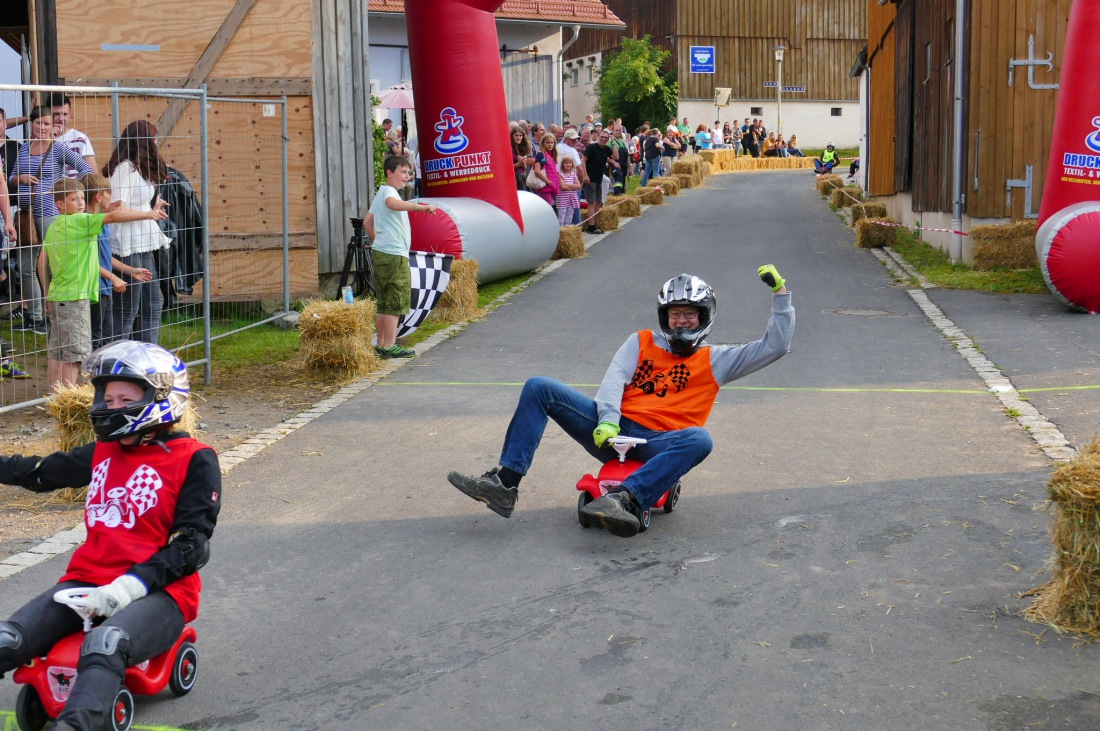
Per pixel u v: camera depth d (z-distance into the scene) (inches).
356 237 493.4
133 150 355.9
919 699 151.6
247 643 174.7
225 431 311.6
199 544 143.0
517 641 173.5
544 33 1326.3
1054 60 598.2
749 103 2220.7
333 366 379.6
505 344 445.1
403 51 1179.9
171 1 482.6
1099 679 155.8
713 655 166.7
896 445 283.1
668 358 226.7
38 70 491.8
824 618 179.2
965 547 208.4
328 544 220.1
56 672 135.6
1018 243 588.1
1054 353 394.6
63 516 239.9
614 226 891.4
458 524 230.5
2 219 329.4
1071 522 170.9
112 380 142.6
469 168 599.5
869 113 1151.0
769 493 245.9
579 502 223.3
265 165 493.4
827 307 517.3
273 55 491.2
